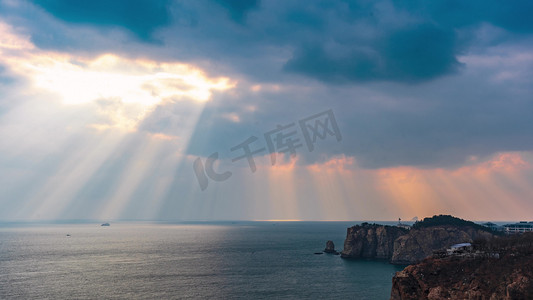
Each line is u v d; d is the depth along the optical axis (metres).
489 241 153.00
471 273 123.75
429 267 131.62
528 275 112.75
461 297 116.94
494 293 111.94
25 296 172.50
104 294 176.88
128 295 175.12
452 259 134.12
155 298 170.00
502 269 120.25
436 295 120.44
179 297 171.50
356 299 167.62
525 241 145.00
